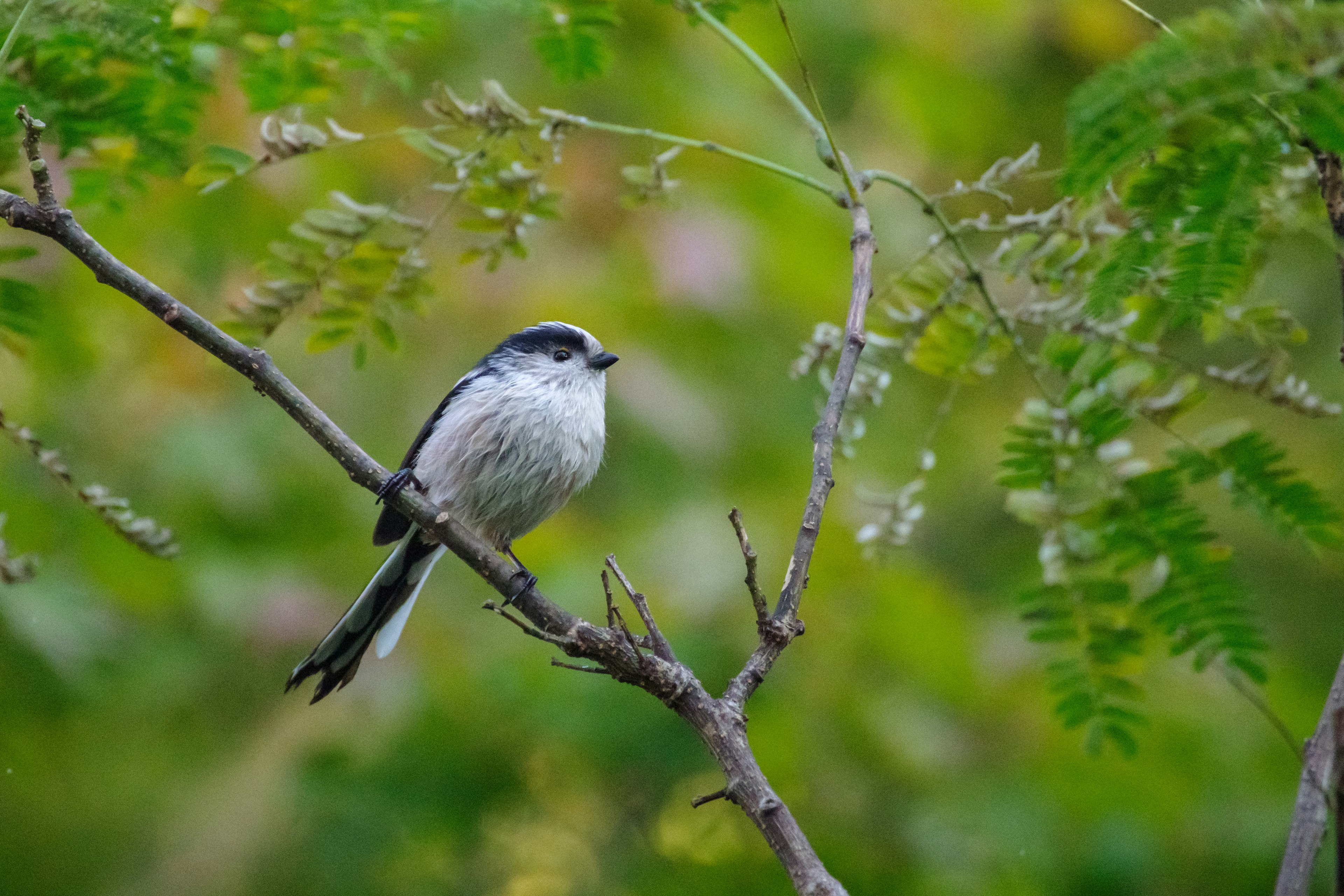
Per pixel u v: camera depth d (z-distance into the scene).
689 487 11.23
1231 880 9.80
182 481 10.34
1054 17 13.29
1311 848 4.48
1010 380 14.34
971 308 6.86
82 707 9.23
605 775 10.74
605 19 6.85
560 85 7.54
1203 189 4.77
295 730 10.68
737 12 7.07
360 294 6.69
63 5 6.05
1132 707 8.69
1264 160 4.69
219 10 6.37
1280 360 6.36
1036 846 9.65
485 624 10.88
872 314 6.98
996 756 10.19
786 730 9.90
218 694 10.81
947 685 10.18
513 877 11.12
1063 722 6.57
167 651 10.33
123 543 9.85
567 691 10.11
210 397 10.86
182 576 10.12
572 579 10.41
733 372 12.03
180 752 10.88
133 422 10.48
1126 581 6.59
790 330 12.25
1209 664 6.19
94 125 6.39
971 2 12.94
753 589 4.96
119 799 11.01
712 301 11.34
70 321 9.62
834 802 9.92
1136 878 9.54
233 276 10.77
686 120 11.94
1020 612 6.77
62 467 6.33
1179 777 9.84
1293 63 4.18
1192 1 13.03
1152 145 4.39
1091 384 6.43
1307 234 7.17
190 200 10.48
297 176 10.86
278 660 10.69
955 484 13.76
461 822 10.32
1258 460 6.14
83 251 5.64
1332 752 4.45
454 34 11.27
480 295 11.38
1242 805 9.77
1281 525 6.15
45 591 9.16
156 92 6.45
